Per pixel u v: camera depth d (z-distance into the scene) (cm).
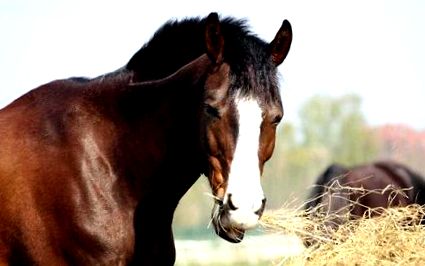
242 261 2339
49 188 775
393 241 947
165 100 781
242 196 682
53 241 775
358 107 4675
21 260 787
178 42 808
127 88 796
